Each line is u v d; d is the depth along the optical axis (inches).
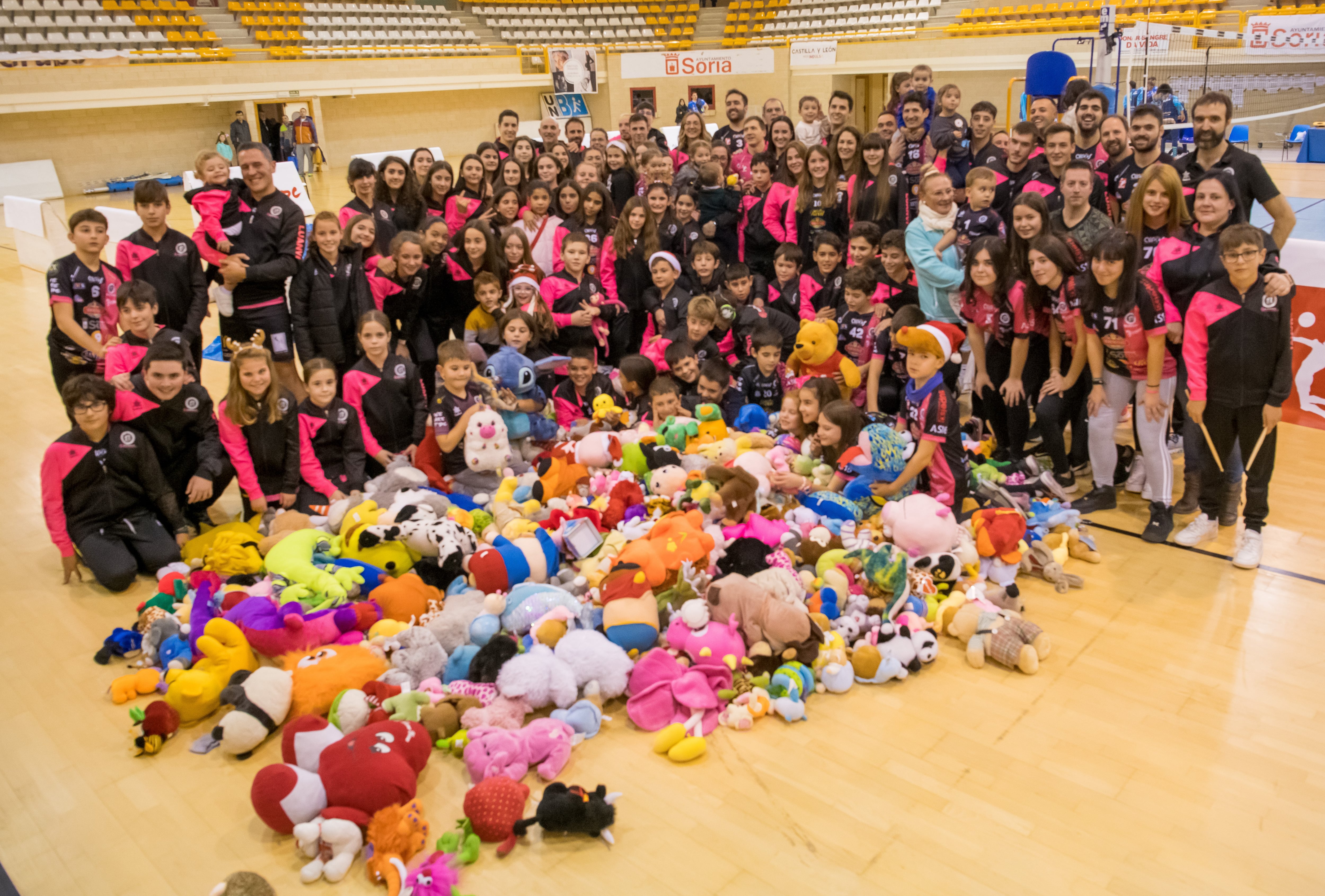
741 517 144.3
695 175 289.4
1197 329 144.7
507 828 95.5
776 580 125.9
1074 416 180.1
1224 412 145.5
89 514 154.7
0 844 100.1
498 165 279.7
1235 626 131.3
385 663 120.2
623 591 124.7
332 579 134.5
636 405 203.9
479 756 104.9
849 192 233.8
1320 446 190.5
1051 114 234.1
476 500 166.7
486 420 167.6
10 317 344.8
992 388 182.2
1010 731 111.6
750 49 830.5
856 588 134.3
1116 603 138.5
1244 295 139.8
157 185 184.5
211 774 110.7
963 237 187.6
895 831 96.5
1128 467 179.8
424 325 215.9
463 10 917.8
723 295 217.2
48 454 148.9
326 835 93.8
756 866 92.7
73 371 190.9
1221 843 93.6
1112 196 197.8
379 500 164.6
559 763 106.0
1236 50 489.7
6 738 117.8
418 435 181.3
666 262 215.6
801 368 193.3
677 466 162.1
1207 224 149.8
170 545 158.4
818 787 103.3
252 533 152.6
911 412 155.9
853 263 207.0
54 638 140.1
